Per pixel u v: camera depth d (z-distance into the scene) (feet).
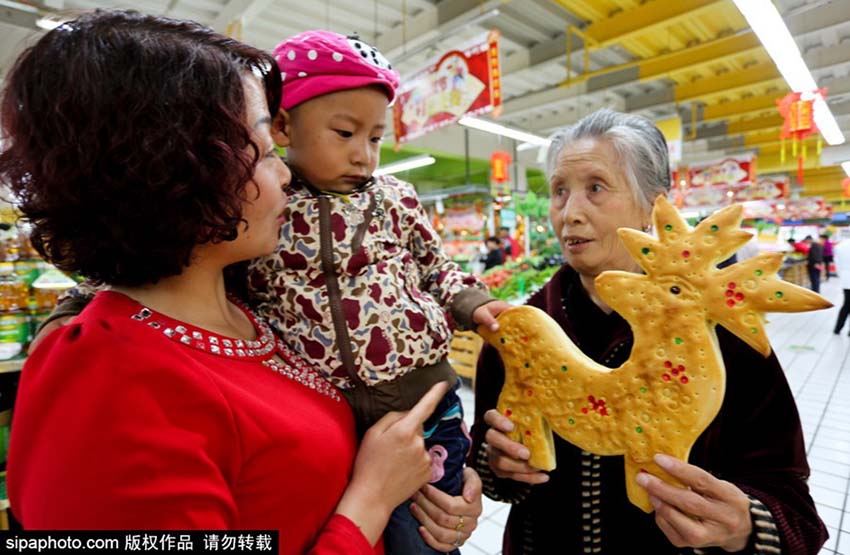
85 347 1.39
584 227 2.64
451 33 13.14
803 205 48.88
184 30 1.62
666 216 2.15
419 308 2.55
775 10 9.63
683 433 2.05
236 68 1.61
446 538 2.39
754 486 2.36
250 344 1.88
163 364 1.42
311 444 1.70
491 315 2.62
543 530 2.89
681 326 2.08
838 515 7.09
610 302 2.25
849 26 18.01
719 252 2.03
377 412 2.42
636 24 15.30
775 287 1.89
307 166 2.50
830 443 9.36
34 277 5.25
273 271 2.42
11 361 4.78
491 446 2.67
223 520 1.40
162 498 1.27
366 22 17.29
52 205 1.45
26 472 1.32
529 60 19.89
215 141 1.49
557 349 2.39
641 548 2.56
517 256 28.58
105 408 1.31
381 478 1.89
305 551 1.68
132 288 1.72
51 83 1.40
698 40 18.07
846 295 19.12
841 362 15.14
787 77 13.17
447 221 32.37
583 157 2.63
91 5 13.44
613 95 26.14
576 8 15.39
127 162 1.37
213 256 1.80
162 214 1.46
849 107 26.91
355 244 2.44
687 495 1.99
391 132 26.76
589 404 2.28
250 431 1.54
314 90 2.37
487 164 35.60
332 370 2.34
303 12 16.42
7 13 9.39
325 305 2.35
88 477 1.25
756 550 2.01
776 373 2.47
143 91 1.39
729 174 27.76
